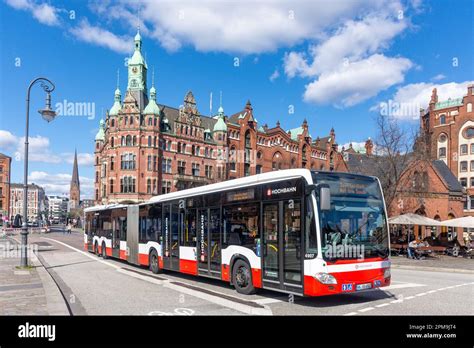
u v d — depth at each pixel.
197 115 69.44
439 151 76.88
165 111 68.81
